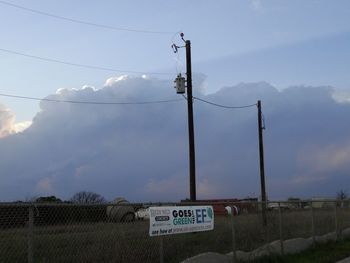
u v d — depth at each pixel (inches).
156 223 396.2
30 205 282.8
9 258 287.4
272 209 642.2
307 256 603.2
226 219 516.7
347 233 845.8
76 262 328.8
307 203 724.0
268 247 574.9
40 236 308.5
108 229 357.4
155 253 402.9
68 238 326.0
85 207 336.8
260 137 1357.0
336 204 813.2
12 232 290.4
